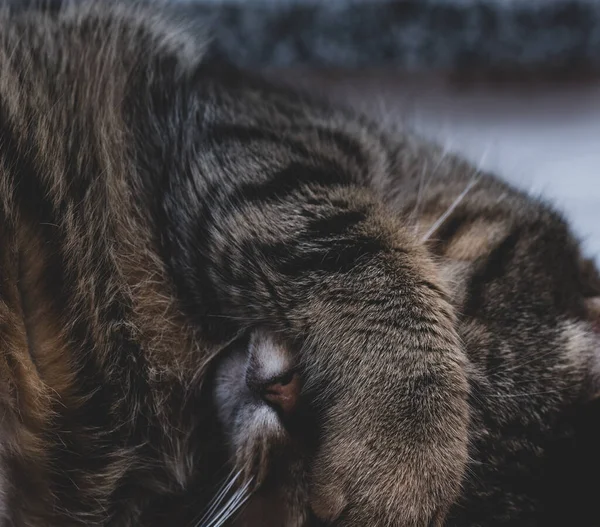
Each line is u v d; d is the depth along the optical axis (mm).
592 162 596
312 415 389
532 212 459
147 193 425
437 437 385
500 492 414
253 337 401
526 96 638
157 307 410
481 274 429
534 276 433
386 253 402
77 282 403
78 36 461
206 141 427
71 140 423
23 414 387
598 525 420
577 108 632
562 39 603
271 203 409
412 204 450
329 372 389
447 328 399
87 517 394
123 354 403
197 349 409
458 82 639
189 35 484
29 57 441
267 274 399
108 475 396
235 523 402
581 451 421
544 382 420
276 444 392
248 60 598
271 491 397
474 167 492
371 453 381
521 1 589
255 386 396
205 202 414
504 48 604
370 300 394
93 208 415
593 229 546
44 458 387
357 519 382
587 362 427
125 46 463
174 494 406
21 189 405
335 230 403
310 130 452
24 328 394
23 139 412
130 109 440
